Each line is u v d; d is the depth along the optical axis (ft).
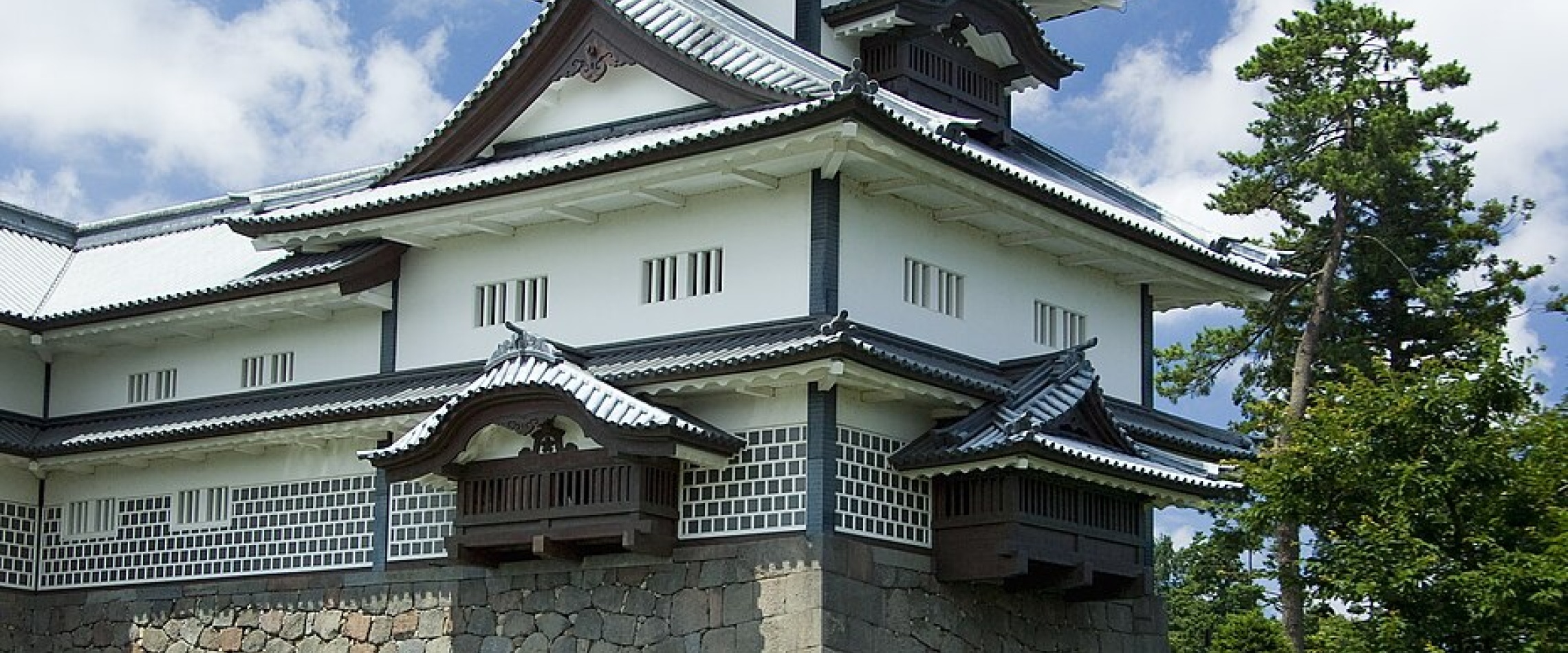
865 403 100.68
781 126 95.20
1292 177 167.43
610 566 103.24
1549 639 90.07
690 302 105.09
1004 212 107.55
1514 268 166.71
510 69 113.80
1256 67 170.81
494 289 113.09
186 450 119.24
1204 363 174.60
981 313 110.83
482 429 101.45
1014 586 106.52
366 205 110.42
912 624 100.63
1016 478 100.01
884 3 118.32
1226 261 121.29
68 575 126.21
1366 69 169.27
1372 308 170.71
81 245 146.00
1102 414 106.42
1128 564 106.93
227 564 119.44
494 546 102.47
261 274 118.21
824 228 100.58
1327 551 98.02
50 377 131.75
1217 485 107.24
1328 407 102.99
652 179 102.32
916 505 102.47
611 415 96.07
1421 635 92.38
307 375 119.85
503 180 104.53
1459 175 165.58
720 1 121.70
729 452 99.14
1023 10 124.57
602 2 110.63
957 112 123.65
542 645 104.73
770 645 96.84
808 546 96.58
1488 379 96.07
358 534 114.01
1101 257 117.08
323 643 113.80
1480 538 92.32
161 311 121.49
